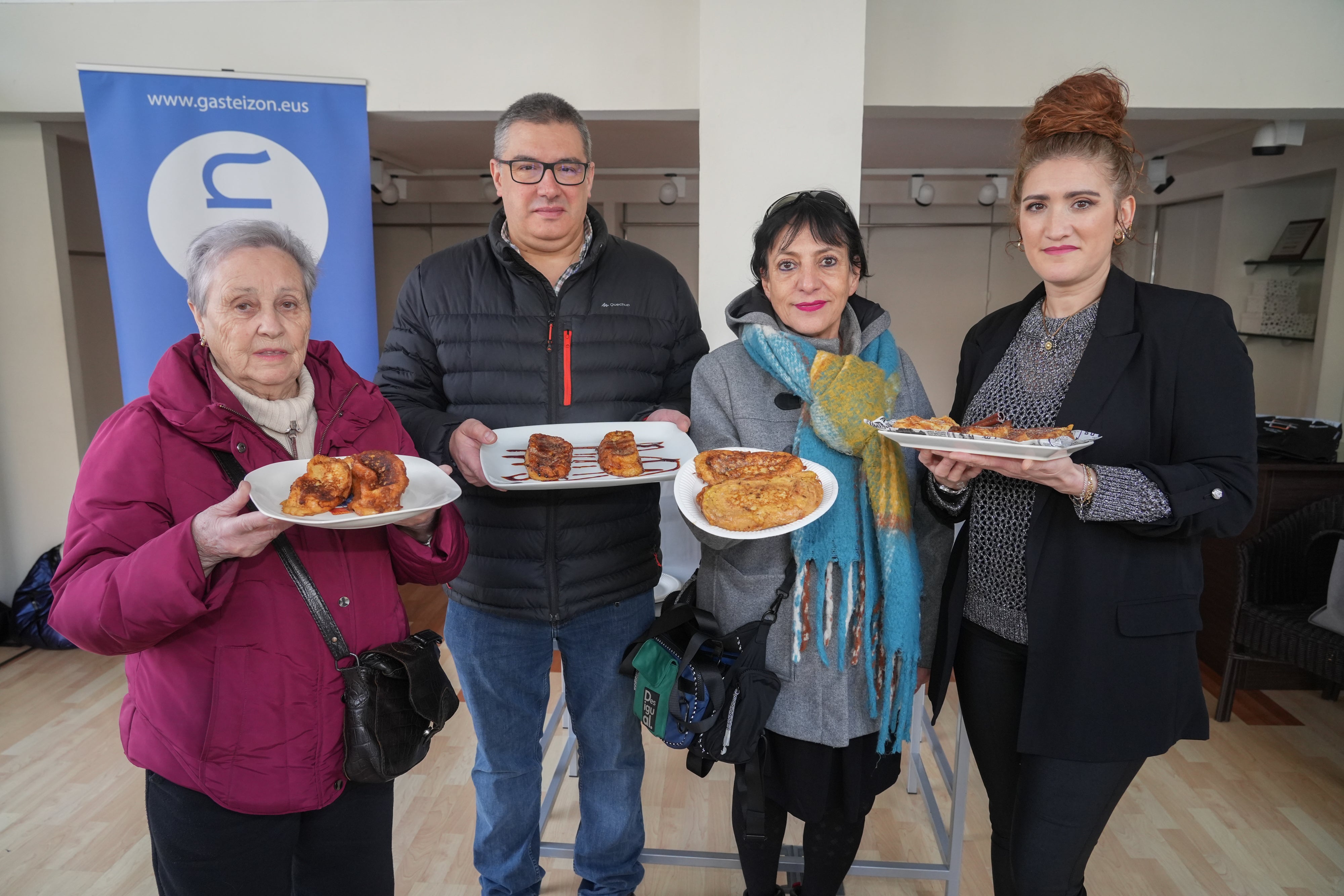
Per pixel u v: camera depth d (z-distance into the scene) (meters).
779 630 1.55
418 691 1.19
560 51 3.36
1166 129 5.04
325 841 1.28
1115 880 2.18
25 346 3.81
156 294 3.08
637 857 1.98
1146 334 1.34
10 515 3.94
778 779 1.62
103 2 3.33
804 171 3.11
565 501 1.73
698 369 1.71
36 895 2.09
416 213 7.48
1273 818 2.48
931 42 3.38
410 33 3.36
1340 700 3.33
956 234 7.45
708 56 3.07
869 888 2.16
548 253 1.78
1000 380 1.53
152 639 1.06
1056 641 1.35
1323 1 3.27
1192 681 1.35
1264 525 3.38
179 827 1.14
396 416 1.43
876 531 1.55
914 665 1.52
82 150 4.54
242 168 3.09
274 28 3.36
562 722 3.09
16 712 3.13
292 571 1.17
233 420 1.18
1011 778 1.53
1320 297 4.96
